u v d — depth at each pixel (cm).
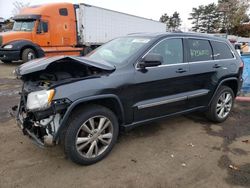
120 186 321
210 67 494
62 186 318
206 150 416
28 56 1370
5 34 1349
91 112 349
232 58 552
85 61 356
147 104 404
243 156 398
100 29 1817
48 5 1477
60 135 336
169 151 409
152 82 404
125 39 473
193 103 479
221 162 379
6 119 526
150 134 470
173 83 436
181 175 346
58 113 326
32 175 338
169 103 434
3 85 879
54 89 322
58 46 1534
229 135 477
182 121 542
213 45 516
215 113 521
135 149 412
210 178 341
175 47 448
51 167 356
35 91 336
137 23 2188
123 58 402
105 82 357
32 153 390
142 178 337
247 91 777
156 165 368
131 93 384
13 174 339
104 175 341
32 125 348
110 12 1883
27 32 1402
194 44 480
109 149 380
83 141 349
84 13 1658
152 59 381
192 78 464
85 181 329
